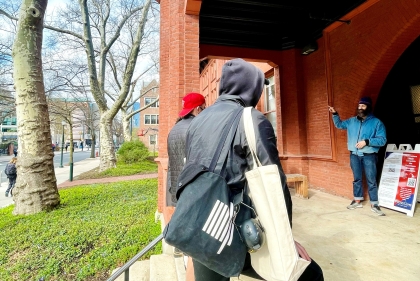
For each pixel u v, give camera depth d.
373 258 2.13
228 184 0.94
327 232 2.77
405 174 3.50
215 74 12.11
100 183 9.65
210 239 0.83
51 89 12.23
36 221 4.71
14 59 5.40
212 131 1.00
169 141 2.11
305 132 5.69
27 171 5.36
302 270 0.91
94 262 3.21
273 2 4.14
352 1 4.00
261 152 0.91
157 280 2.34
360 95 4.08
